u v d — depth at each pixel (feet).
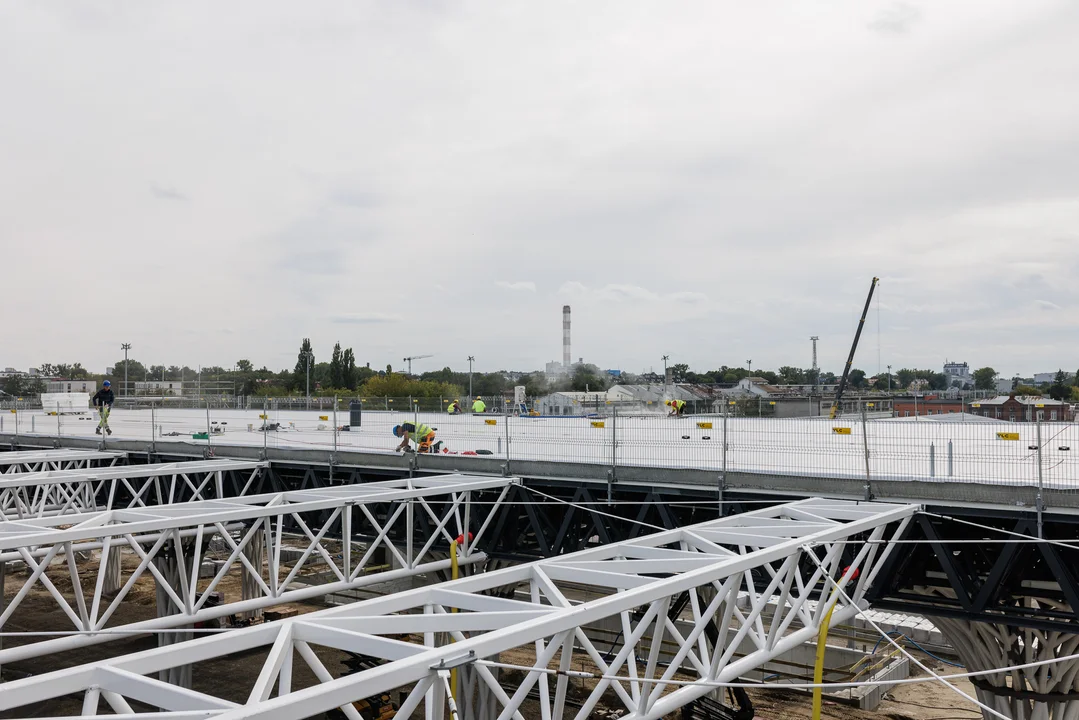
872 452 87.97
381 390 319.88
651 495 93.25
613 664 44.96
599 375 454.81
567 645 42.47
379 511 120.67
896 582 85.15
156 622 71.87
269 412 235.61
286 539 209.87
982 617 73.51
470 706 59.16
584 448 106.52
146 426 200.64
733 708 106.11
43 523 76.79
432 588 47.91
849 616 70.95
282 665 38.34
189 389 387.55
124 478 113.60
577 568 52.42
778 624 59.16
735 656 128.16
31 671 127.95
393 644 36.94
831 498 82.84
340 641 38.68
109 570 167.73
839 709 116.16
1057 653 86.43
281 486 126.82
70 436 166.20
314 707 30.91
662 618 47.32
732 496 89.15
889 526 79.30
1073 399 241.14
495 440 122.31
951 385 389.60
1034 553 84.48
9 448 178.40
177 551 74.33
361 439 153.17
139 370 504.43
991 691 87.25
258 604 78.89
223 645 37.50
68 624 150.10
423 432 117.29
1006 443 85.40
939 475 84.33
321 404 269.85
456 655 35.50
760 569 91.25
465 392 443.73
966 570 80.74
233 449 132.57
